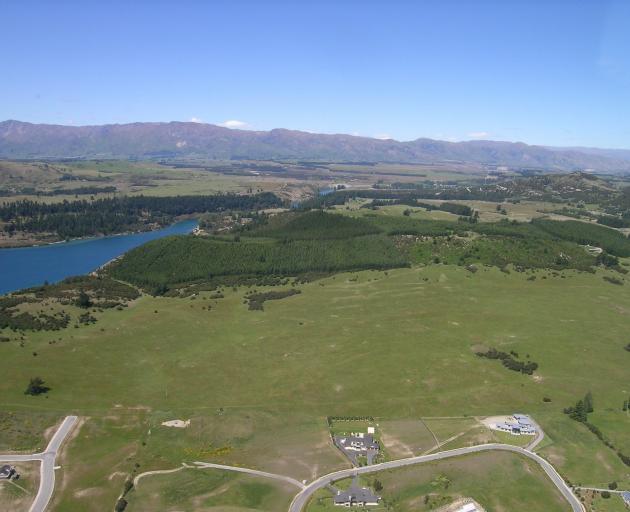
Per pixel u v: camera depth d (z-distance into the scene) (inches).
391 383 7377.0
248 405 6825.8
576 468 5649.6
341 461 5689.0
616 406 6988.2
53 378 7308.1
